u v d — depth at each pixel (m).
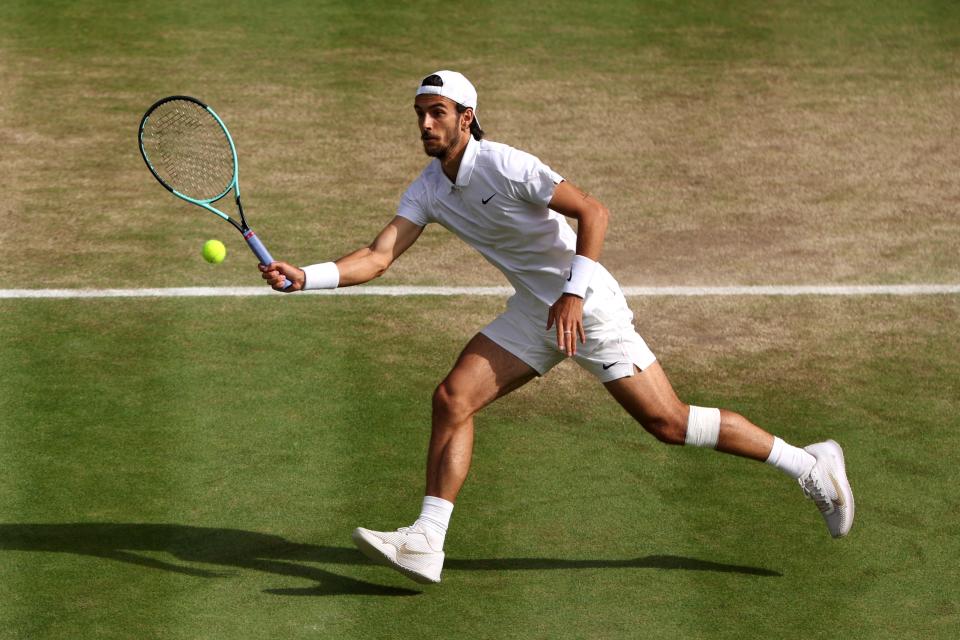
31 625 18.89
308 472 23.55
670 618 19.39
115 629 18.86
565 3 48.03
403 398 26.39
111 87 41.62
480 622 19.23
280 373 27.31
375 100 41.19
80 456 23.91
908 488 23.22
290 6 47.41
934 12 47.62
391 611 19.50
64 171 37.00
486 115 40.25
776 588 20.19
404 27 45.94
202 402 26.02
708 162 38.03
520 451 24.38
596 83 42.50
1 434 24.62
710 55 44.44
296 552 21.09
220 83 41.91
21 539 21.19
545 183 18.98
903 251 33.34
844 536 21.19
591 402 26.30
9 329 28.97
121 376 27.03
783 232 34.34
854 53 44.75
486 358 20.06
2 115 39.84
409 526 20.89
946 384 27.22
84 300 30.39
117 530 21.56
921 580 20.42
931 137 39.50
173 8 47.12
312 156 38.00
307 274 19.81
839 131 39.81
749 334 29.38
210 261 20.12
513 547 21.30
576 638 18.86
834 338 29.20
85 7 47.06
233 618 19.22
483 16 46.91
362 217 34.78
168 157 22.56
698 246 33.62
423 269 32.47
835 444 21.05
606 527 21.91
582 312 19.02
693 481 23.38
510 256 19.95
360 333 29.19
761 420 25.75
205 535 21.50
